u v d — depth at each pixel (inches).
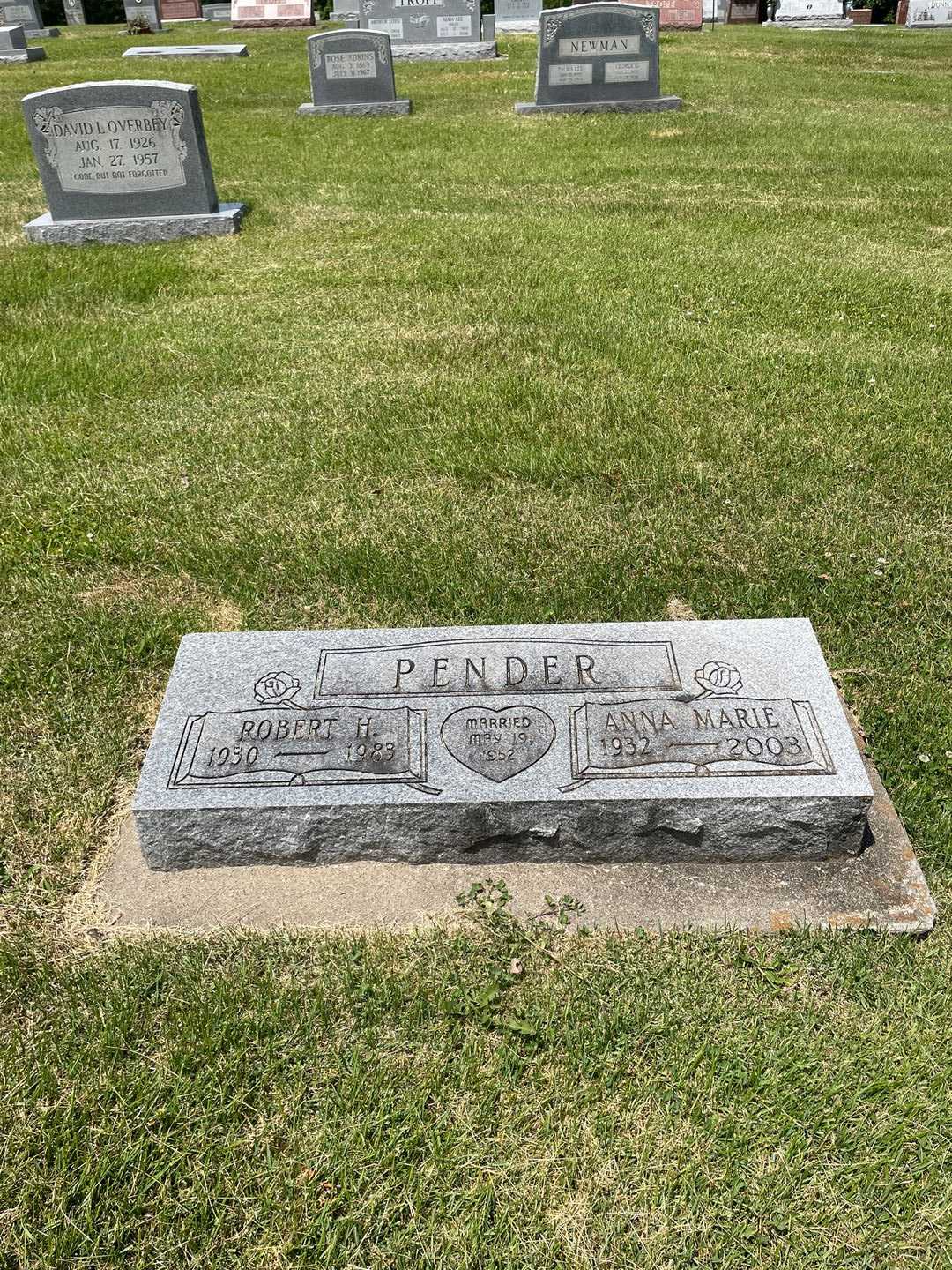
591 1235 41.8
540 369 113.3
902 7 494.9
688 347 118.5
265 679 59.6
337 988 51.0
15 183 205.3
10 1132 45.3
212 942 53.1
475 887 55.3
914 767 62.4
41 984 51.4
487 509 87.5
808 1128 45.3
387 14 367.2
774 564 80.2
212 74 339.6
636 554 81.3
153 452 98.6
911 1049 48.1
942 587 77.3
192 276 148.3
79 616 76.2
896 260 150.4
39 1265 41.0
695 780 54.4
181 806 53.9
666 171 203.6
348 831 55.4
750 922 53.7
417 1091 46.6
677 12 435.2
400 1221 42.3
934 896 55.5
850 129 239.1
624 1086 47.0
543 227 167.0
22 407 107.1
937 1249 41.5
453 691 58.4
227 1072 47.4
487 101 282.4
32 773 63.3
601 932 53.4
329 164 214.8
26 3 477.1
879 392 106.7
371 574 79.3
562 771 54.9
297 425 102.1
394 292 139.1
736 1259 41.1
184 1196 43.0
